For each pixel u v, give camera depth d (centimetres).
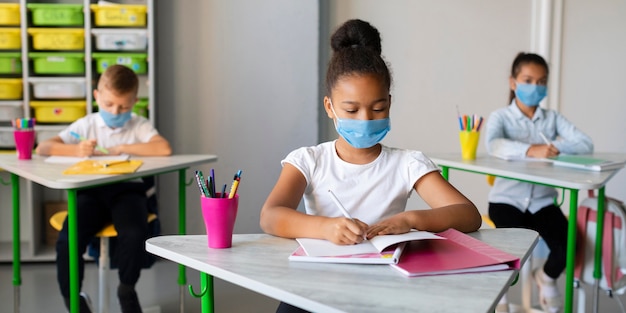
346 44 176
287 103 358
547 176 203
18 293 256
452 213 131
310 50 355
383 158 146
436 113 379
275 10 352
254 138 359
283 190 140
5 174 354
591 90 378
